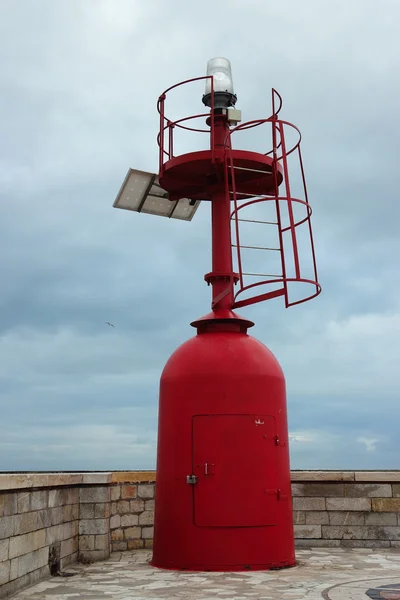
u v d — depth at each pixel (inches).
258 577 206.2
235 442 225.9
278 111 264.5
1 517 176.4
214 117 264.1
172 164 255.4
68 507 238.2
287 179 231.9
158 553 232.1
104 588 190.5
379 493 286.5
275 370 241.6
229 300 252.8
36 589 189.8
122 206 297.4
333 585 190.1
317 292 228.4
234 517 220.7
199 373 233.0
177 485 228.2
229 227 247.4
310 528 286.0
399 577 205.5
